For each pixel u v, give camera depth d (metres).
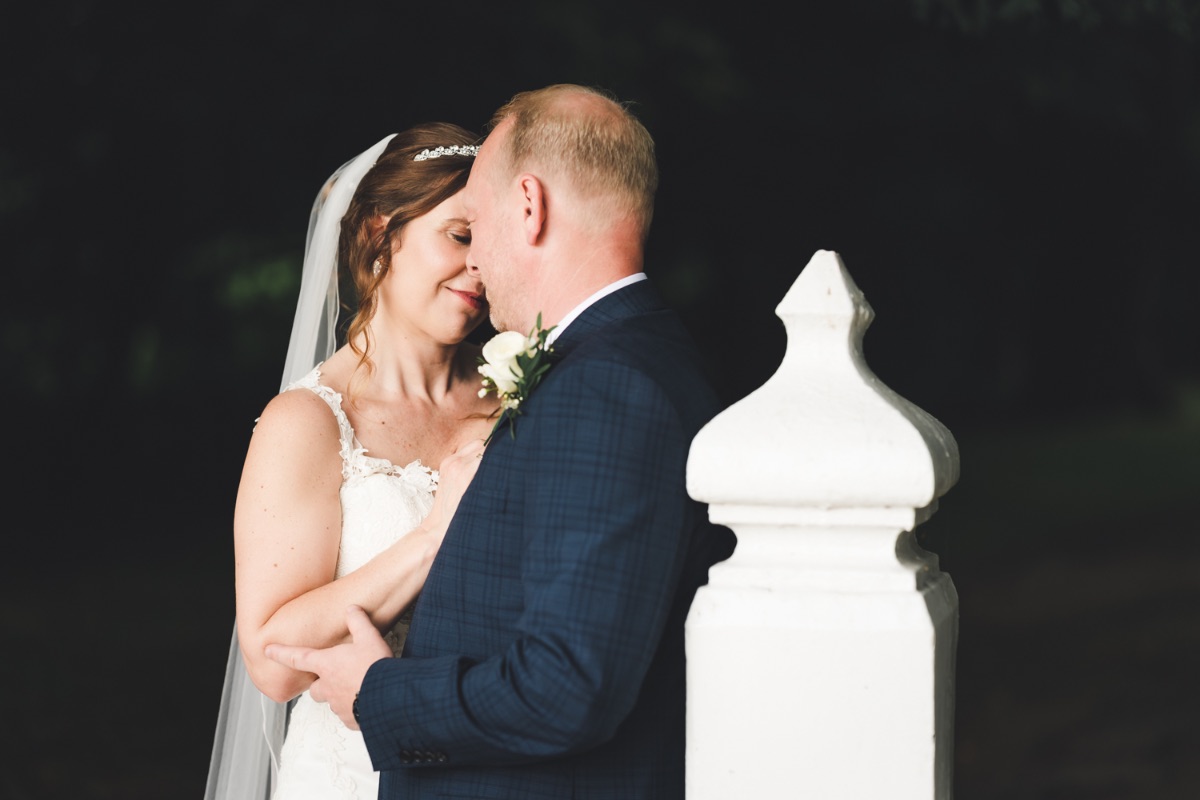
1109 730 6.23
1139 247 21.47
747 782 1.63
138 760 6.02
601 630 1.76
